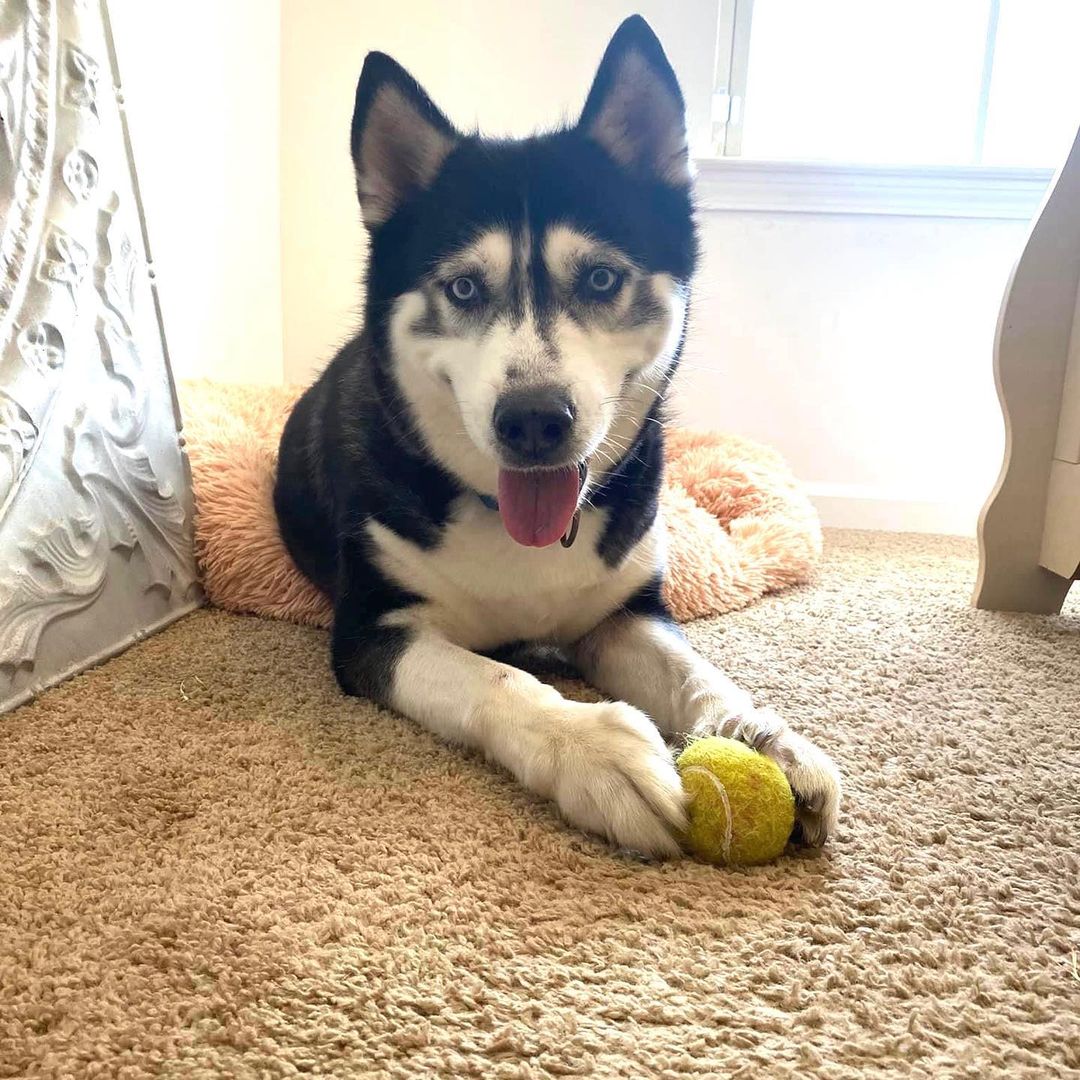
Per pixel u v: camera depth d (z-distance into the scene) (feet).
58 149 4.34
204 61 7.82
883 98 9.52
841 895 2.81
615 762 3.04
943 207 8.55
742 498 7.23
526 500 3.87
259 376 9.39
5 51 3.98
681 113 4.19
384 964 2.41
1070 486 5.66
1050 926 2.67
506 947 2.50
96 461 4.61
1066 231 5.60
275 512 5.87
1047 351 5.69
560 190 3.88
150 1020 2.19
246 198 8.80
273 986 2.31
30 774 3.42
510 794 3.36
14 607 4.02
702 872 2.91
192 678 4.43
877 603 6.22
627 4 8.88
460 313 3.90
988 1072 2.11
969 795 3.45
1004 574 6.06
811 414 9.25
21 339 4.07
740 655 4.97
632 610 4.55
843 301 8.94
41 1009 2.22
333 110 9.31
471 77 9.19
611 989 2.35
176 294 7.54
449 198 4.01
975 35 9.25
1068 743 3.94
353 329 6.91
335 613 4.57
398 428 4.22
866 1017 2.28
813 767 3.07
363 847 2.97
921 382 9.06
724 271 8.95
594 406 3.65
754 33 9.38
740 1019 2.25
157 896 2.67
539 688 3.52
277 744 3.71
